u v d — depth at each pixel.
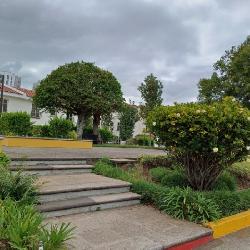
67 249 4.55
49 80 19.84
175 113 7.47
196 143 7.31
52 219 5.77
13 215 4.41
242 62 33.28
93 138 22.27
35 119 30.03
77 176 8.03
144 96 34.69
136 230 5.58
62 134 17.84
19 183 5.61
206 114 7.23
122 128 33.66
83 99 19.67
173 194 6.71
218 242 5.93
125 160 9.77
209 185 7.97
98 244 4.86
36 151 10.60
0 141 9.07
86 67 20.22
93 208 6.47
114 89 20.61
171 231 5.67
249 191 8.34
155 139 8.16
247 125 7.41
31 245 4.00
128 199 7.02
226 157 7.58
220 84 35.38
